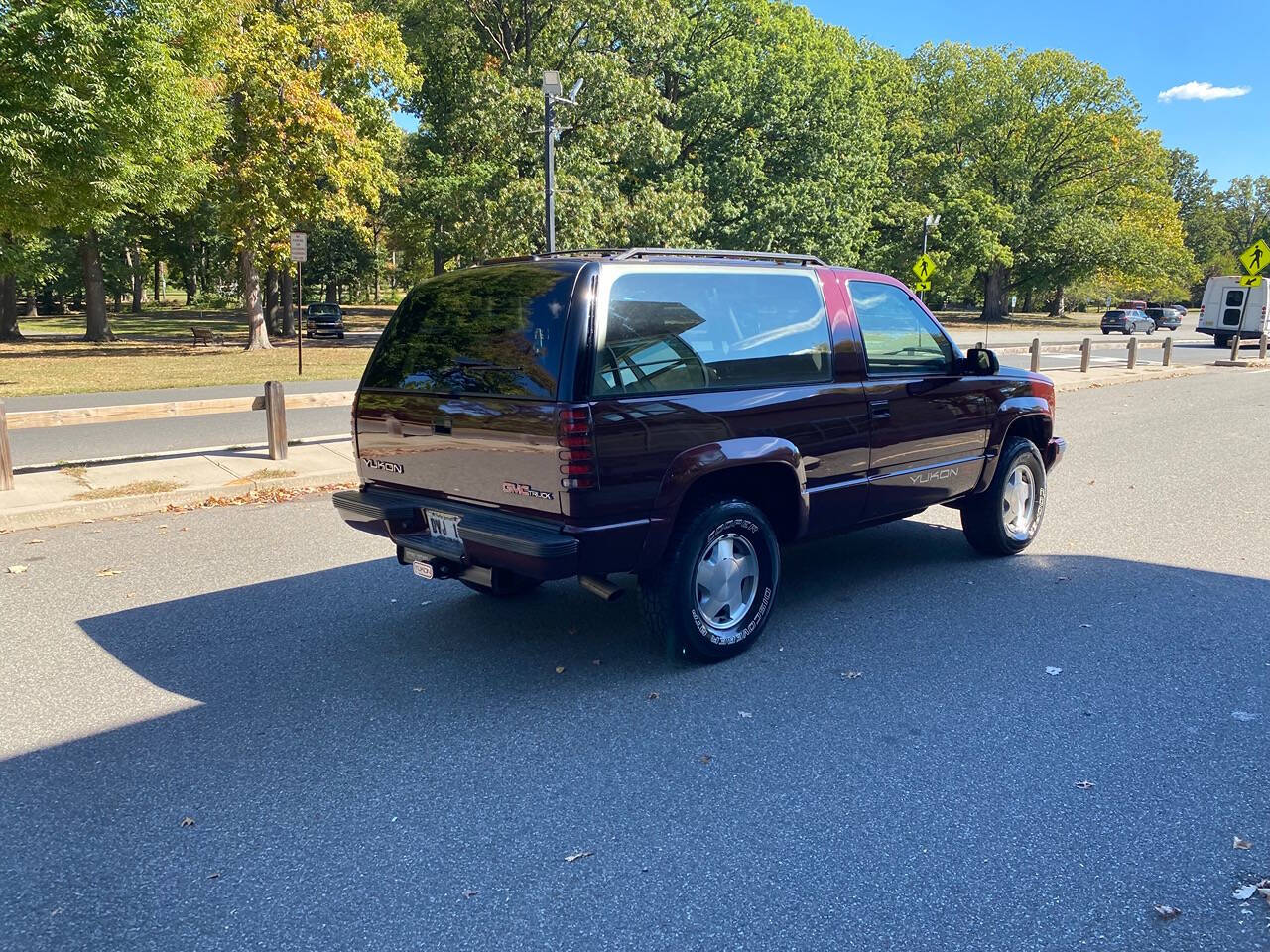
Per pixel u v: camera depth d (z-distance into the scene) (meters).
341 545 7.12
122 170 16.67
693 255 4.71
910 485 5.67
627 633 5.23
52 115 15.24
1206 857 3.03
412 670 4.70
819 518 5.15
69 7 14.91
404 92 30.45
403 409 4.83
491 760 3.74
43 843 3.17
